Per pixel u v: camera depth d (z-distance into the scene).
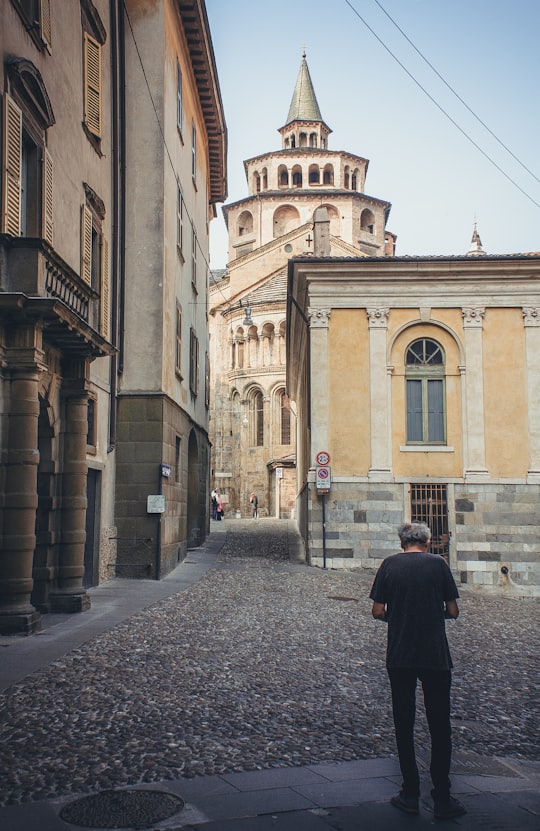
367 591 18.20
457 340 23.41
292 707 7.99
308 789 5.72
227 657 10.27
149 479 19.22
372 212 62.78
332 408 23.22
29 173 12.73
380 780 5.98
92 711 7.48
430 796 5.75
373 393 23.20
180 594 16.30
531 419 23.09
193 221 26.98
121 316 19.45
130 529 19.11
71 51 15.12
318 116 69.62
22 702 7.68
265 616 13.80
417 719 7.96
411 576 5.79
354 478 22.86
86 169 16.28
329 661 10.35
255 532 37.69
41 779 5.70
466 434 23.09
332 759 6.43
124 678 8.84
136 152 20.14
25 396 11.43
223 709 7.78
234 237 63.31
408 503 22.86
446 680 5.56
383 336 23.36
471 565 22.62
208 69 26.39
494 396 23.25
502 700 8.81
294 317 28.61
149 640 11.12
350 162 63.84
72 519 13.82
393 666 5.62
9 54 11.66
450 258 23.19
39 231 12.69
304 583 19.06
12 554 11.34
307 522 23.91
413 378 23.50
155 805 5.30
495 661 11.05
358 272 23.44
